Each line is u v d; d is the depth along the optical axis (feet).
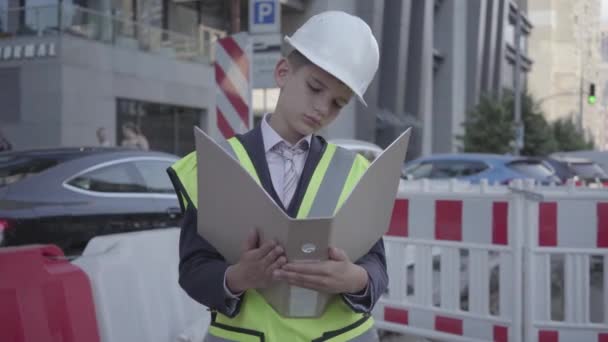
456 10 124.88
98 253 12.01
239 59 23.80
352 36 5.97
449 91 123.95
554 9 279.08
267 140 6.21
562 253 15.23
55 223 17.46
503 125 98.17
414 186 29.04
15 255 9.47
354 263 6.17
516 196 15.07
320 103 5.99
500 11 150.41
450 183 27.96
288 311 5.86
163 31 66.03
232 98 23.95
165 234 13.57
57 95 55.06
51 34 55.52
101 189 19.02
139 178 20.31
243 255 5.42
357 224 5.74
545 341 15.37
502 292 15.61
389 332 18.40
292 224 5.18
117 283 11.60
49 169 18.31
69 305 10.25
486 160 42.98
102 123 58.75
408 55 107.65
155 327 12.57
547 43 272.51
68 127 55.47
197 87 69.67
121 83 60.70
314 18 6.22
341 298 6.10
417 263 16.96
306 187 6.02
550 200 15.16
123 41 61.36
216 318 6.15
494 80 150.41
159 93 64.90
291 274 5.42
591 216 15.05
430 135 112.78
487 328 15.78
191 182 6.07
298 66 6.07
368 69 6.03
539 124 102.37
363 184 5.52
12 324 9.31
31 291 9.62
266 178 6.01
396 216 17.11
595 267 19.94
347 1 89.86
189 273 5.97
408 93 107.86
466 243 15.99
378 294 6.09
